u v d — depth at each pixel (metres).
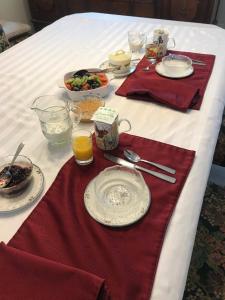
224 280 1.20
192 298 1.15
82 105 1.03
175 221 0.68
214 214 1.44
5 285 0.55
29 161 0.80
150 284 0.57
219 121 1.00
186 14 2.68
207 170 0.81
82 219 0.69
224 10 2.91
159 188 0.74
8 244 0.65
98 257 0.61
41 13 3.27
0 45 2.27
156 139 0.91
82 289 0.52
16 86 1.22
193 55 1.35
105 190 0.74
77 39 1.60
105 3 2.90
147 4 2.74
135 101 1.09
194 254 1.28
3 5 3.08
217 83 1.15
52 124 0.89
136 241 0.64
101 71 1.22
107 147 0.86
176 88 1.08
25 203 0.73
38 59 1.42
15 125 1.01
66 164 0.83
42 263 0.56
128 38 1.50
